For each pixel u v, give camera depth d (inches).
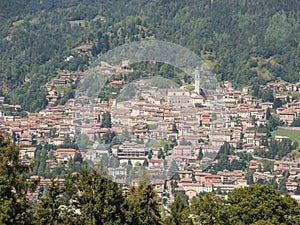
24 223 3927.2
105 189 4220.0
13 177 3951.8
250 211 4517.7
